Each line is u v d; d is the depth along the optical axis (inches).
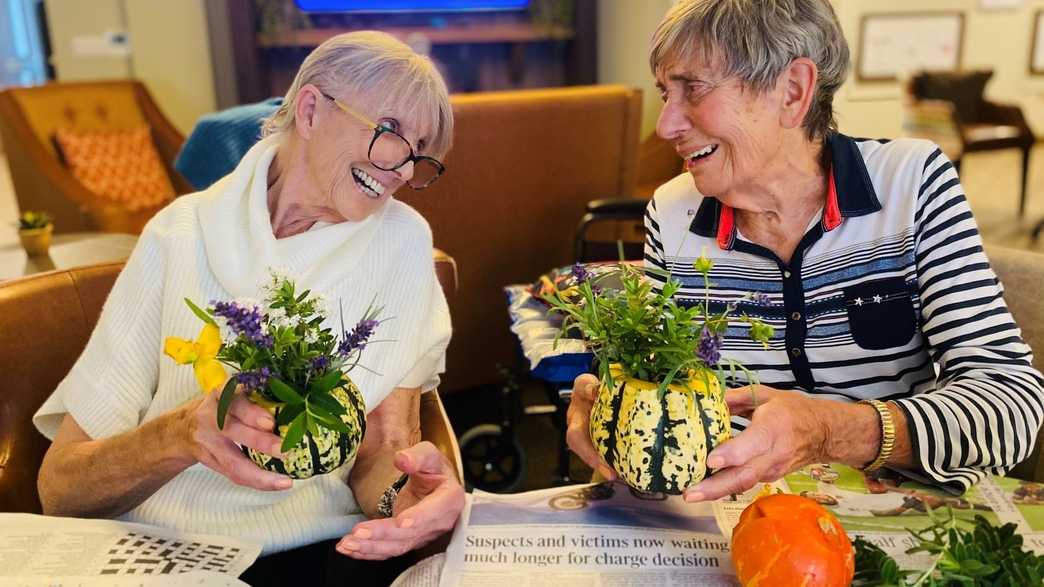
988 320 43.0
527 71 229.6
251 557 36.5
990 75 230.8
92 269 54.0
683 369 33.8
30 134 154.2
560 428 83.0
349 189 44.9
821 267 46.9
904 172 45.6
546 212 112.3
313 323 34.0
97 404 44.2
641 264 54.4
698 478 33.5
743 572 30.9
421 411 52.2
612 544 35.0
